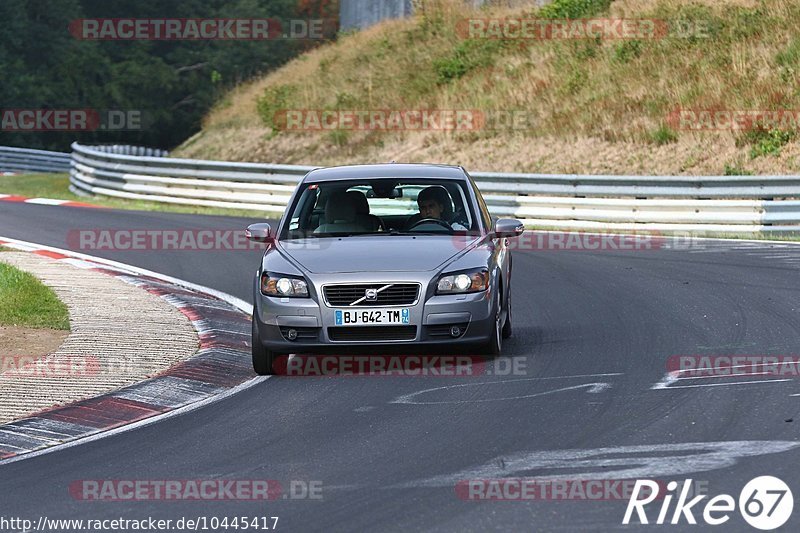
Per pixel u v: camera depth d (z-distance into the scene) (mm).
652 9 123688
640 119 104375
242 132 138375
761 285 50906
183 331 42344
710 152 96000
